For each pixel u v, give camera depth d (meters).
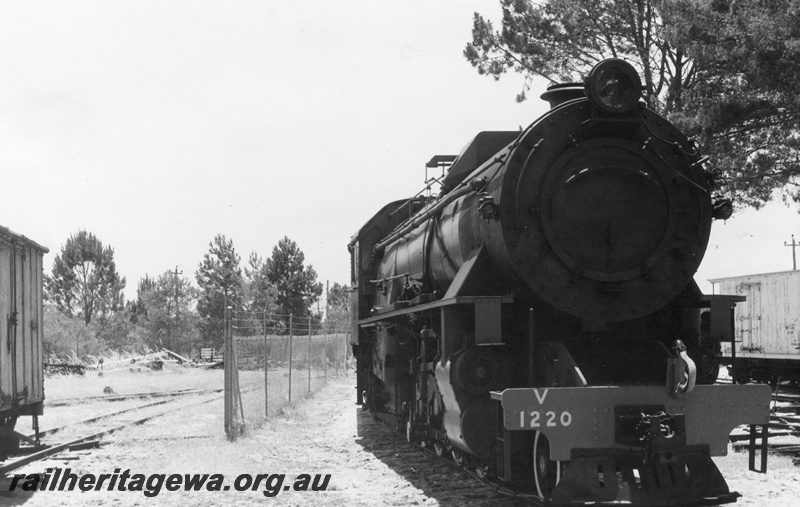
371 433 14.71
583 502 7.21
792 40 13.34
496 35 19.69
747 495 8.73
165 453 12.34
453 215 10.42
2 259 11.18
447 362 8.66
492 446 8.52
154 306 59.69
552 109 8.51
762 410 7.71
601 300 8.35
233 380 14.90
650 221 8.51
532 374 7.91
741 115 14.84
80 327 44.50
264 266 58.16
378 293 16.17
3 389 11.05
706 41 14.70
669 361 7.56
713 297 8.84
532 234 8.27
